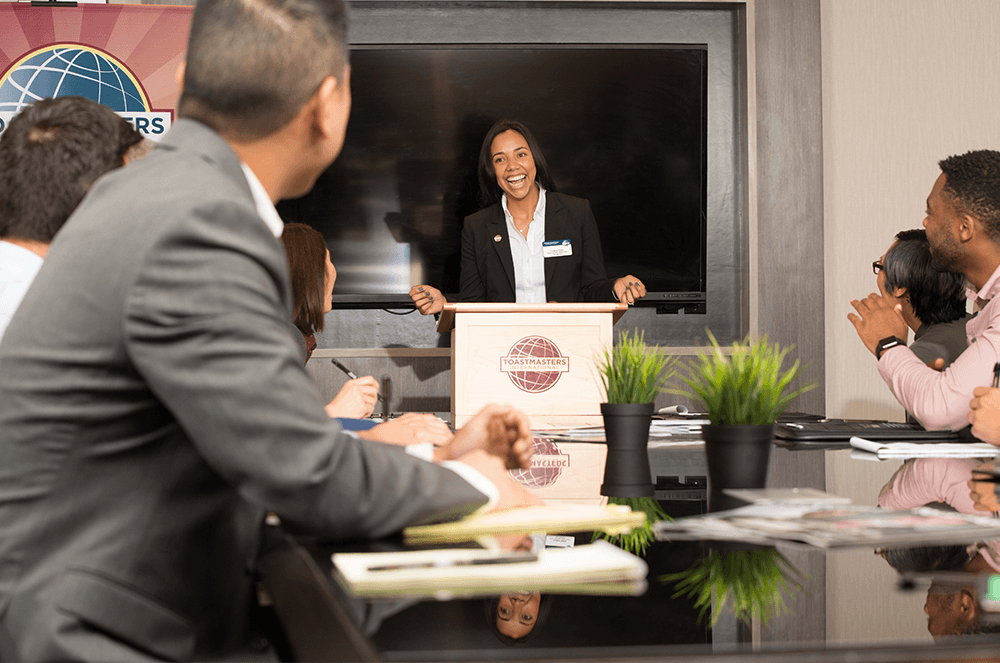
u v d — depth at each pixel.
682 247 3.98
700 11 4.09
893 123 4.11
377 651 0.44
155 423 0.68
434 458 0.93
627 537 0.71
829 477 1.13
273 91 0.76
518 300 3.43
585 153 3.96
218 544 0.71
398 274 3.97
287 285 0.70
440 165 3.95
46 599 0.65
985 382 1.78
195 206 0.65
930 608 0.50
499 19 4.01
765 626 0.48
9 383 0.68
